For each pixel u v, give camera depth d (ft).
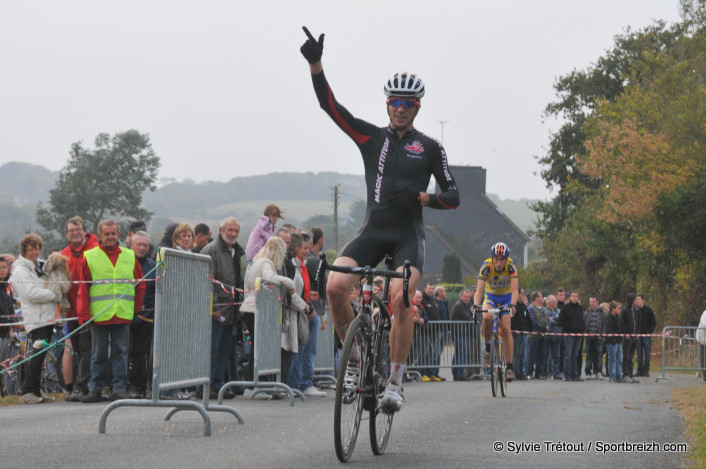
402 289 27.22
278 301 50.57
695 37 152.87
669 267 153.69
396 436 33.04
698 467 26.76
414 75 28.76
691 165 139.03
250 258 57.21
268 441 30.48
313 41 27.91
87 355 48.78
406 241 28.37
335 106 28.37
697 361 98.63
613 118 172.55
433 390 66.28
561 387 74.13
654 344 125.08
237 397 52.34
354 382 26.30
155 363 31.45
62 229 395.14
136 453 27.09
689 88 148.05
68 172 404.98
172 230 53.52
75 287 50.24
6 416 38.63
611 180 150.82
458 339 91.81
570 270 189.37
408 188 28.45
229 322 50.57
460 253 332.80
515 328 94.17
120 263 47.91
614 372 94.32
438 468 25.25
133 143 409.49
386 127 29.19
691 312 147.84
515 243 331.16
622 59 229.86
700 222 138.31
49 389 54.75
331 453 27.76
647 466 27.17
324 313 61.11
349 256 28.30
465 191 335.26
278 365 50.44
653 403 53.67
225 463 25.34
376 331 27.89
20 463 24.98
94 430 33.09
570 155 236.84
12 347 51.55
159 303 31.42
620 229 174.50
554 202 239.91
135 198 407.85
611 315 95.66
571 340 96.94
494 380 57.93
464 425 37.52
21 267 48.70
